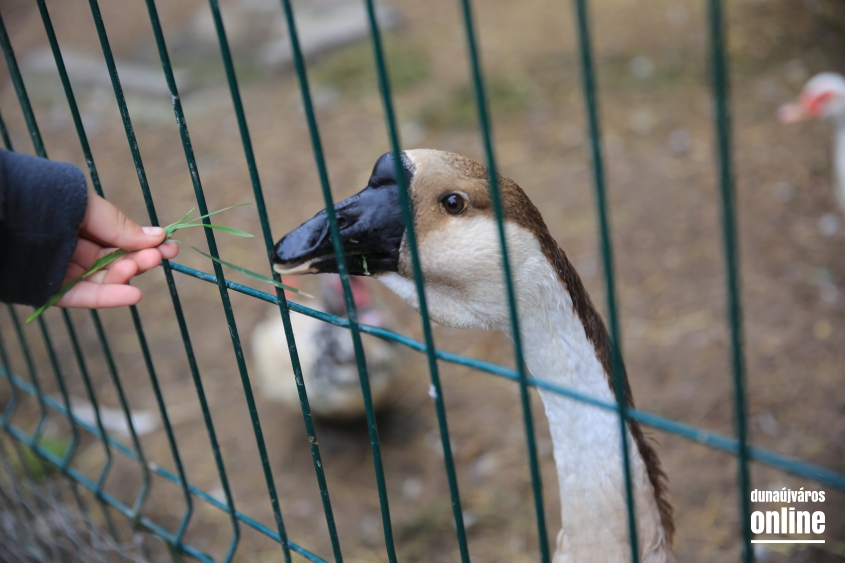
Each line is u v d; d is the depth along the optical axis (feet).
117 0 31.63
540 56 24.04
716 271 15.19
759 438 11.72
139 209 19.02
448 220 5.51
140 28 28.86
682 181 17.93
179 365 14.49
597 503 5.98
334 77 23.95
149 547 10.78
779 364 12.96
